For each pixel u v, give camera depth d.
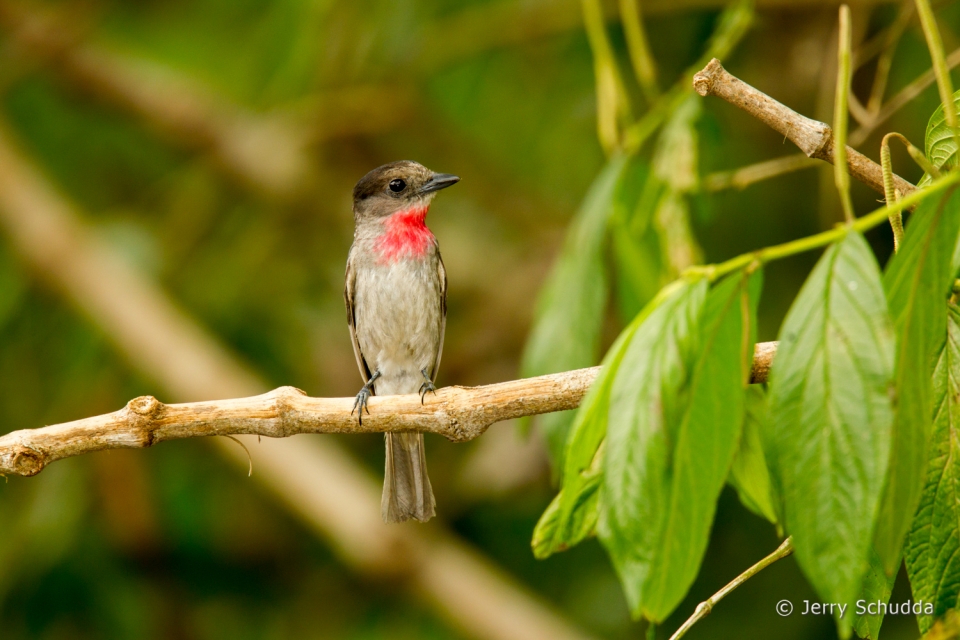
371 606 12.90
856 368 3.74
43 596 12.52
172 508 13.20
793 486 3.80
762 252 4.07
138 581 12.79
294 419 6.58
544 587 12.78
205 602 13.00
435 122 14.65
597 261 8.31
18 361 13.62
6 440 6.32
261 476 12.16
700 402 4.14
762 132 12.12
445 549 11.85
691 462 4.13
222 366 12.66
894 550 4.12
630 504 4.04
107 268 13.13
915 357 4.08
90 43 14.77
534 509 12.90
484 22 13.59
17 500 12.70
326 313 14.22
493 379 12.75
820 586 3.73
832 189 9.98
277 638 12.98
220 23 14.61
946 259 4.06
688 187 8.29
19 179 13.51
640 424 4.04
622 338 4.31
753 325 4.20
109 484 12.56
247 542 13.39
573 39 13.46
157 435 6.47
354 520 11.80
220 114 14.79
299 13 13.23
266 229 14.63
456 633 12.12
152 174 15.36
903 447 4.07
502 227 14.28
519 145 14.32
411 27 13.90
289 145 14.57
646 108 12.95
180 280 14.38
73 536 12.56
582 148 13.91
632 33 8.93
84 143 15.23
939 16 10.70
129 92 14.67
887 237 11.29
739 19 8.72
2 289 13.46
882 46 10.65
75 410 13.41
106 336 12.90
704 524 4.13
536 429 11.43
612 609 12.27
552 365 8.34
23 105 15.07
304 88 14.38
